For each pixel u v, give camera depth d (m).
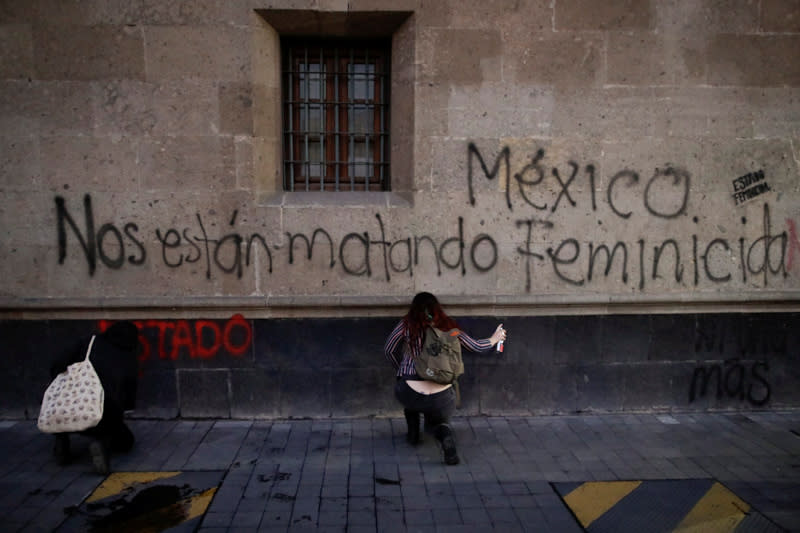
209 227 4.55
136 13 4.36
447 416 4.00
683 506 3.40
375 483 3.65
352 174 4.96
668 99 4.64
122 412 3.86
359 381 4.71
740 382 4.90
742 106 4.67
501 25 4.52
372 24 4.60
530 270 4.71
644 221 4.73
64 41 4.35
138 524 3.17
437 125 4.57
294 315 4.63
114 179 4.48
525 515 3.29
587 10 4.53
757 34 4.61
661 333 4.82
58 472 3.79
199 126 4.47
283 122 4.87
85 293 4.55
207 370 4.65
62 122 4.41
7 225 4.47
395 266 4.66
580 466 3.92
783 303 4.82
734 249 4.80
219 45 4.42
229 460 3.97
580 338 4.78
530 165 4.64
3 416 4.63
